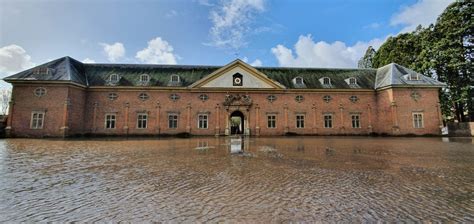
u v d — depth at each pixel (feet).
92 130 93.09
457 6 99.04
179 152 43.73
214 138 84.84
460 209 15.17
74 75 89.56
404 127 93.71
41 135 83.25
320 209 15.24
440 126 94.17
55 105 84.53
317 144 60.49
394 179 23.04
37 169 27.78
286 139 80.02
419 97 95.55
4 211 14.88
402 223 13.12
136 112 96.22
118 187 20.36
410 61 116.78
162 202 16.62
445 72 103.24
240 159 35.32
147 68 105.70
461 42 99.35
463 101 99.55
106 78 97.45
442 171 26.61
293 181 22.29
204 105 99.66
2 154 40.01
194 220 13.55
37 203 16.38
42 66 87.35
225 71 101.60
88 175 24.81
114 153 42.11
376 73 111.65
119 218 13.87
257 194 18.38
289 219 13.66
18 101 83.97
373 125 102.37
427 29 109.60
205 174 25.16
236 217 13.96
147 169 27.86
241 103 100.12
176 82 100.63
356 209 15.23
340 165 30.35
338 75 110.93
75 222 13.32
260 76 102.27
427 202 16.51
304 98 102.83
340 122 102.17
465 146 53.06
